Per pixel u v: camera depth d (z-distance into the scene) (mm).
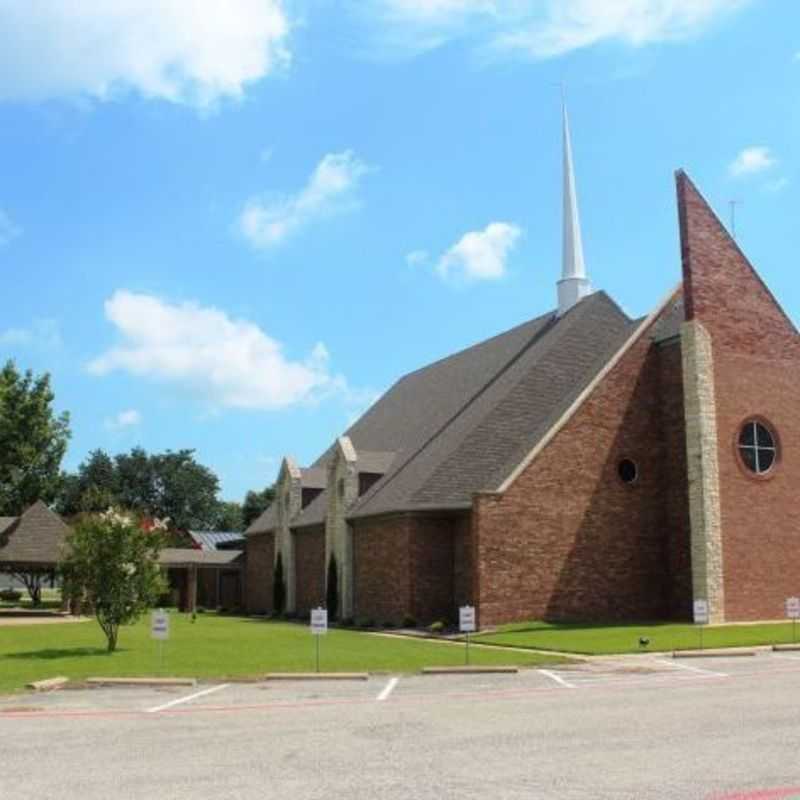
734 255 35188
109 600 23750
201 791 8570
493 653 23438
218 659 21625
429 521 34625
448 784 8734
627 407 34656
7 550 43000
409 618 33750
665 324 35750
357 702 14922
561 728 11891
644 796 8180
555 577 32469
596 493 33594
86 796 8430
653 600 33906
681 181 34875
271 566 51500
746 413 34250
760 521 33812
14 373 57812
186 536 80812
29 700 15492
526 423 36188
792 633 27406
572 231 42969
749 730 11523
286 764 9766
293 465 48281
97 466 104375
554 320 41875
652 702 14352
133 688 17062
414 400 48719
